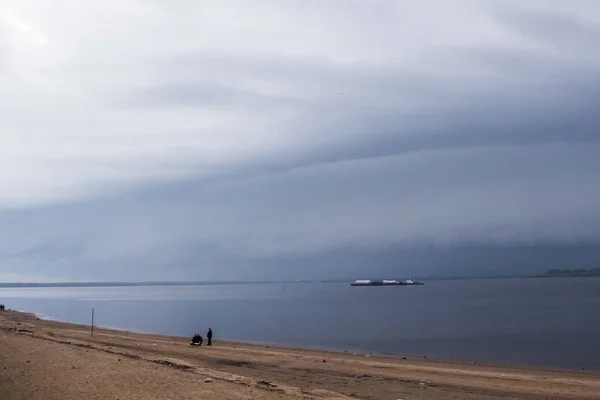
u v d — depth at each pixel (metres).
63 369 23.00
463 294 190.50
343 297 188.88
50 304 160.50
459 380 28.53
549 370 35.16
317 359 36.00
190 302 172.88
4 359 25.19
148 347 39.72
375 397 24.05
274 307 132.50
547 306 114.94
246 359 35.09
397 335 62.47
